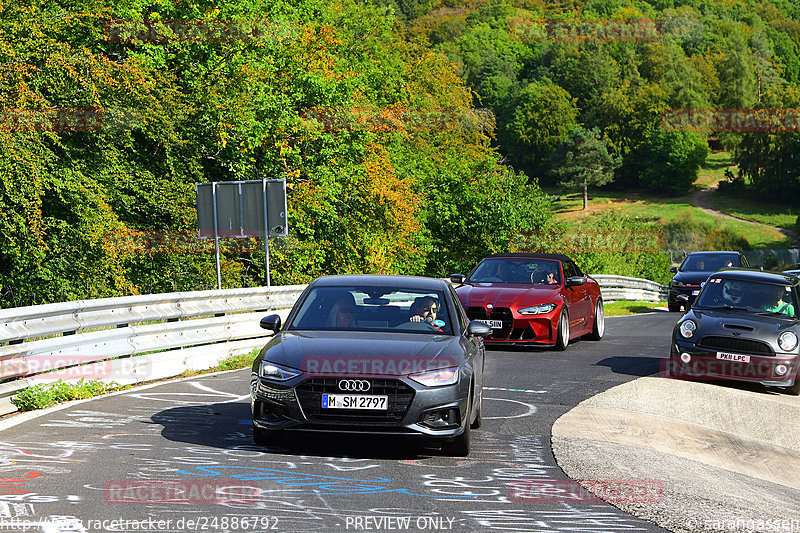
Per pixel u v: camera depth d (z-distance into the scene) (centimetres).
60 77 5125
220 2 7081
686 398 2578
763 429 2394
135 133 6462
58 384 2200
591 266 10869
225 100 6869
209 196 4503
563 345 3647
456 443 1680
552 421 2114
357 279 2011
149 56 6575
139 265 6128
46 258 5059
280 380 1628
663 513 1342
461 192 11431
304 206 7644
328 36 8594
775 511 1452
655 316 6300
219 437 1783
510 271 3881
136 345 2567
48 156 5109
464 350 1770
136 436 1775
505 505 1339
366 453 1686
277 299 3500
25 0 5353
